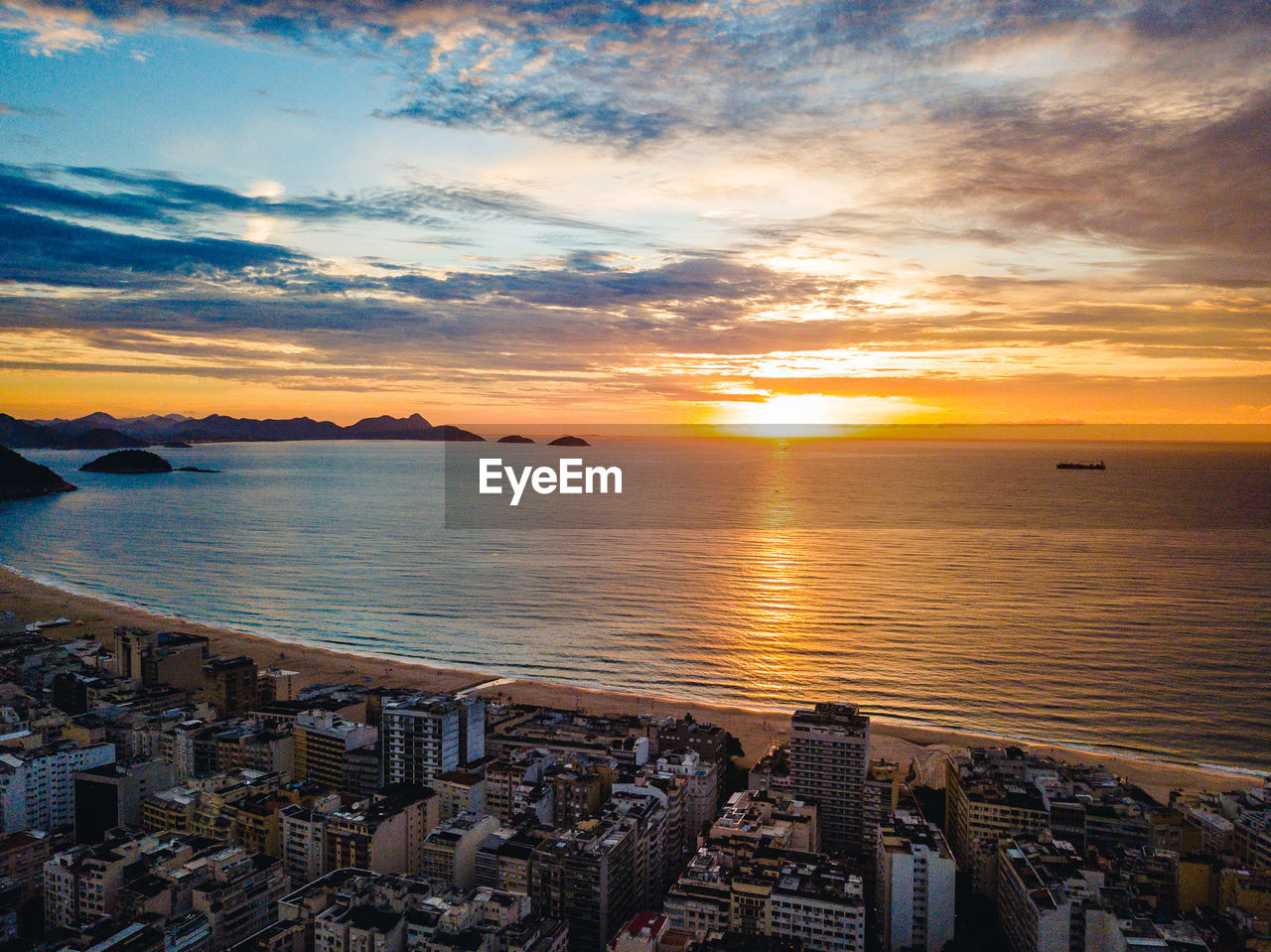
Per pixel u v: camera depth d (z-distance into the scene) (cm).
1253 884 16188
